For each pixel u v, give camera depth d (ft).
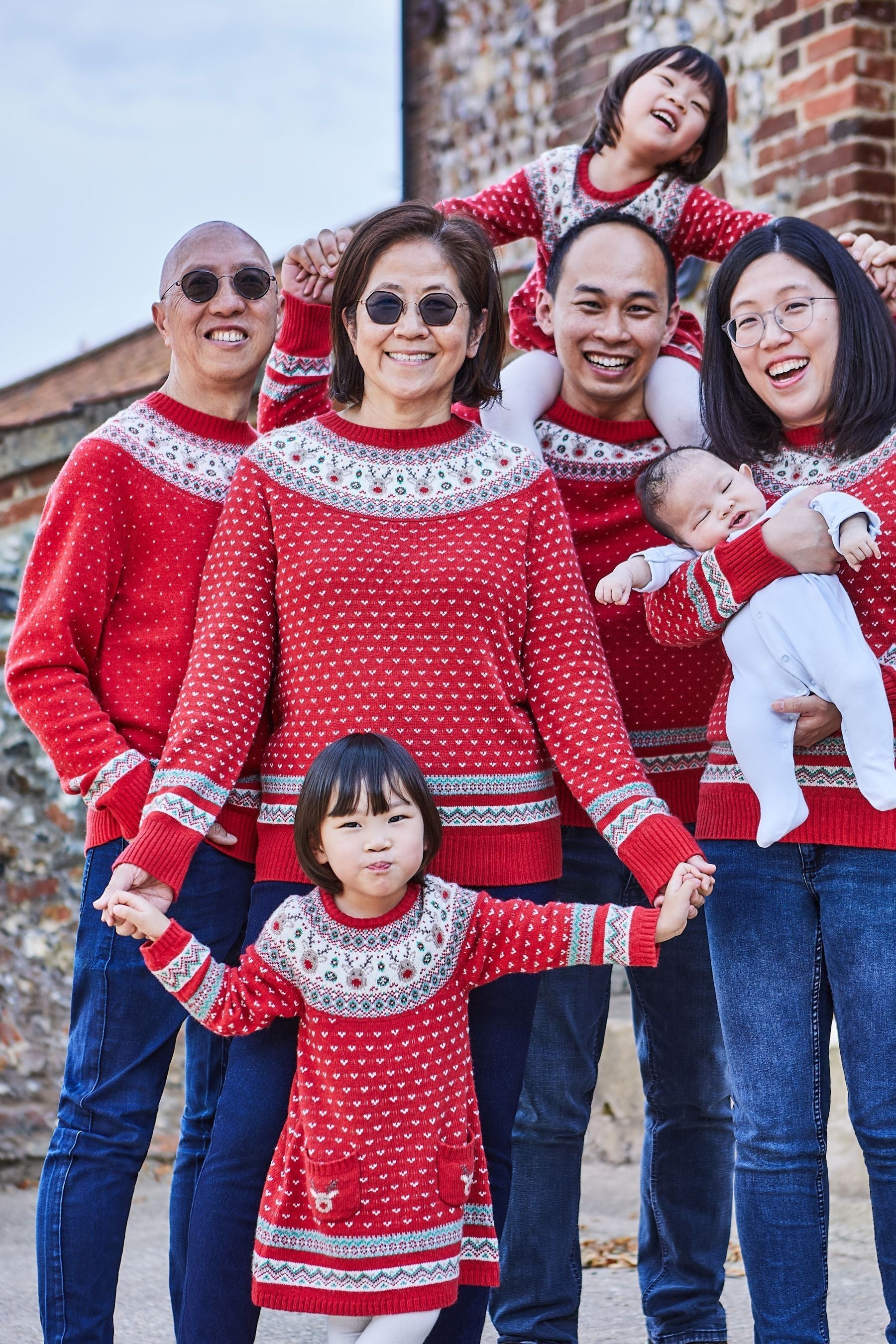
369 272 9.30
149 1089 9.50
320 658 8.82
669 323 11.35
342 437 9.30
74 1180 9.16
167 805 8.54
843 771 9.09
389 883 8.34
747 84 19.84
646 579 9.64
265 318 10.23
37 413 33.96
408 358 9.18
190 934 8.44
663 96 12.05
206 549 9.84
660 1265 11.28
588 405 11.10
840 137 18.63
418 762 8.74
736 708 9.23
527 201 12.61
